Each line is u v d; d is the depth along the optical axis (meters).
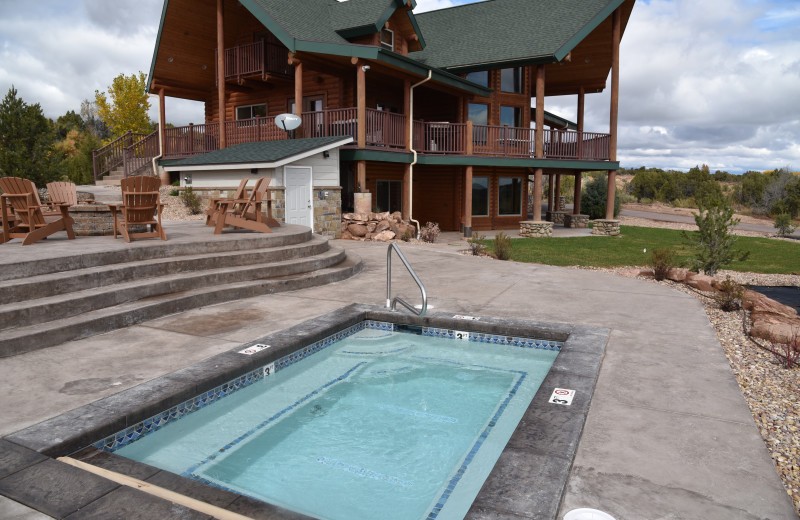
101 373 4.32
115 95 33.38
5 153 17.03
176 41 20.00
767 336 5.84
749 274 12.69
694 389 3.99
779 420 3.74
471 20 23.61
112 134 34.56
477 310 6.56
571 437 3.13
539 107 19.50
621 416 3.52
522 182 24.31
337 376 5.08
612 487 2.67
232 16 20.39
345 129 17.58
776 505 2.54
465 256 11.89
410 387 4.79
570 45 18.95
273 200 13.55
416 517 2.83
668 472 2.82
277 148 15.10
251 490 3.12
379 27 17.44
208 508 2.48
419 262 10.90
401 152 17.78
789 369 4.85
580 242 18.14
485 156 19.12
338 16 18.58
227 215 9.24
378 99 20.62
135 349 4.97
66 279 5.84
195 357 4.73
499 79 22.84
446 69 20.70
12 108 17.83
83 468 2.89
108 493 2.58
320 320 5.93
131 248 7.01
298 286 7.96
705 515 2.45
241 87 21.11
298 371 5.16
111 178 22.39
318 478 3.26
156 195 7.94
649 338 5.34
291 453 3.59
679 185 45.28
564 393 3.80
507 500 2.50
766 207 36.38
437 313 6.33
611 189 21.00
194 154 20.44
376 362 5.45
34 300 5.46
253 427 3.99
